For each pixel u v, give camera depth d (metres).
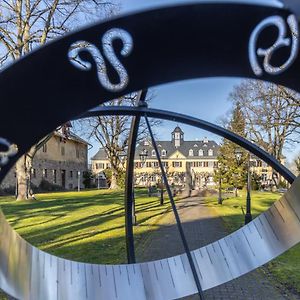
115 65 2.29
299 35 2.21
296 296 5.74
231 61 2.33
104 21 2.15
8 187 35.22
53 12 22.81
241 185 31.00
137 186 52.97
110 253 8.68
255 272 6.99
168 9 2.11
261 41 2.24
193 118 5.16
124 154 43.28
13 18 22.92
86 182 58.66
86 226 13.09
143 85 2.36
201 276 5.04
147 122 5.05
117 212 17.66
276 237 5.05
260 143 29.66
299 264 7.70
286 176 5.09
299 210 4.84
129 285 4.84
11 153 2.48
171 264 5.16
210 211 18.55
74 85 2.34
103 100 2.38
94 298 4.55
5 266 3.51
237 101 28.56
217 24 2.18
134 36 2.21
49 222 14.11
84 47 2.24
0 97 2.31
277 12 2.14
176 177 52.34
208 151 78.94
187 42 2.24
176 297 4.83
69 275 4.62
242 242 5.25
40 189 43.22
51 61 2.25
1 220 3.58
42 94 2.34
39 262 4.45
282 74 2.37
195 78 2.38
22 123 2.41
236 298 5.63
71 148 54.44
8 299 5.27
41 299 4.09
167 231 11.88
